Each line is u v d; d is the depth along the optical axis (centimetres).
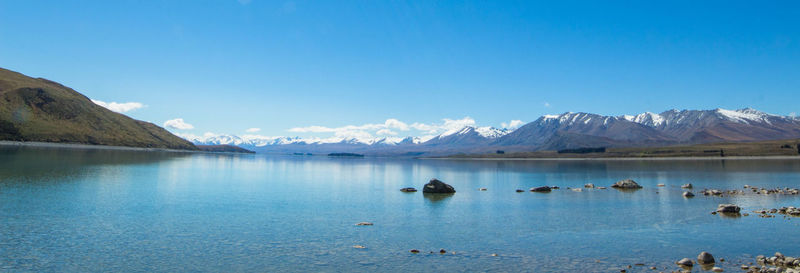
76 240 2853
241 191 6344
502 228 3578
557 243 3016
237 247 2798
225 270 2292
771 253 2678
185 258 2508
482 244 2981
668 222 3844
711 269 2333
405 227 3603
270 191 6500
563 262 2517
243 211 4331
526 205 5116
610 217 4156
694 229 3491
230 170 12138
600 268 2389
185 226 3453
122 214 3897
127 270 2247
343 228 3519
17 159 10769
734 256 2614
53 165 9512
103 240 2881
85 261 2384
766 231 3356
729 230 3422
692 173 11850
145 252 2614
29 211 3806
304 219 3931
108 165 10750
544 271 2336
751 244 2923
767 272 2227
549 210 4678
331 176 10975
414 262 2506
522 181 9588
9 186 5422
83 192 5272
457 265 2448
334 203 5169
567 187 7731
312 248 2809
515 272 2316
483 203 5300
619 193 6525
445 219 4038
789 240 3028
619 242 3036
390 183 8794
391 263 2478
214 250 2706
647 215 4269
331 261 2505
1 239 2786
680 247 2870
